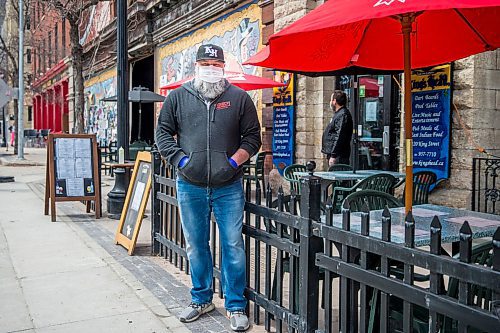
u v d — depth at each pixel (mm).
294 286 3664
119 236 6922
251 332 4074
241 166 4250
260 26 12883
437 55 5352
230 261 4184
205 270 4406
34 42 37125
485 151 8188
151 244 6617
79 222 8828
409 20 3912
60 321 4383
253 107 4242
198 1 16094
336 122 8711
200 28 16500
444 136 8422
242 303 4227
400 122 9711
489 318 2221
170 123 4234
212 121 4078
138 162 6984
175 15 18109
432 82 8547
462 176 8266
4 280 5508
